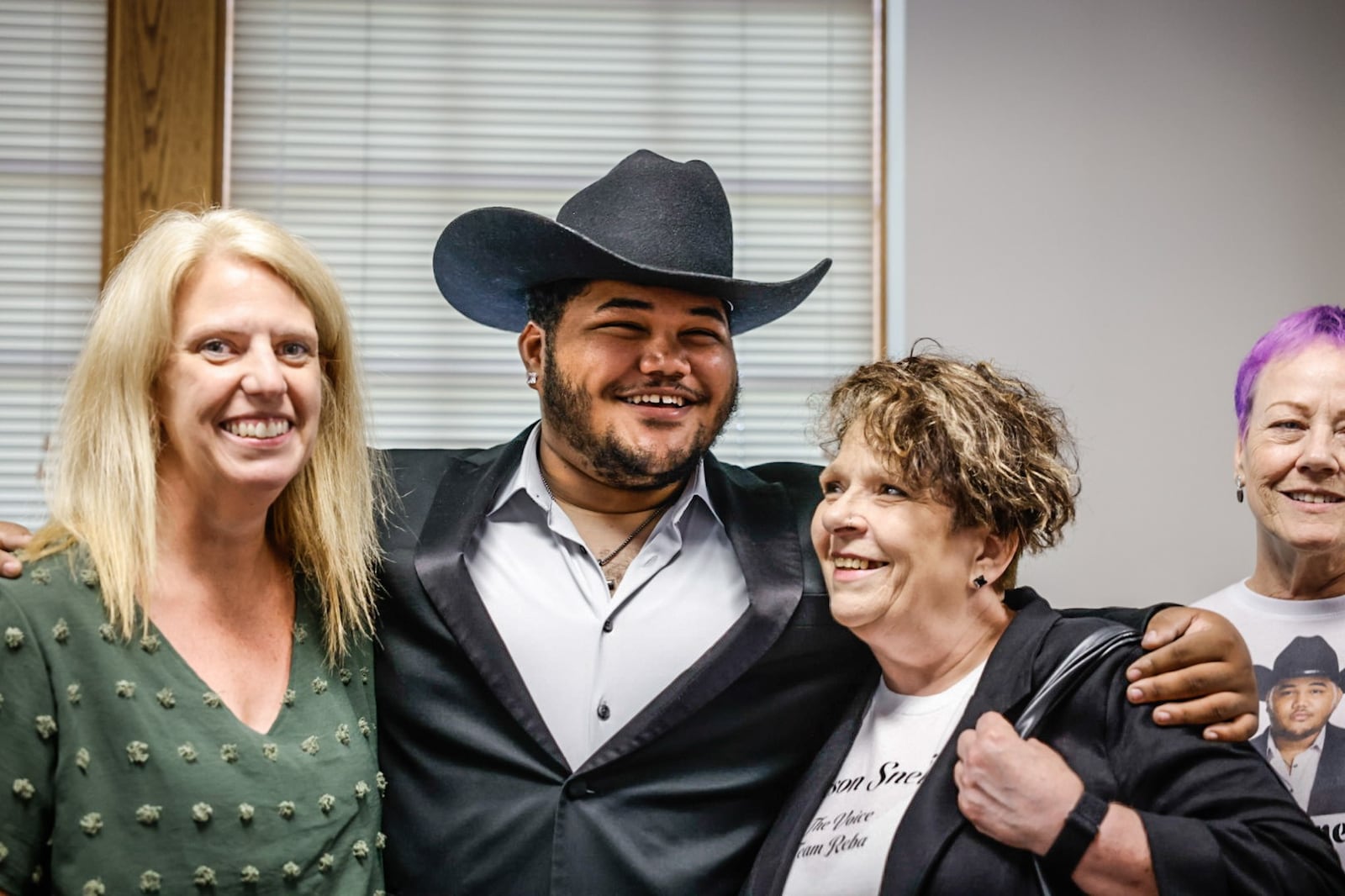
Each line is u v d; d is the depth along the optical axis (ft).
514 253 6.53
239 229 5.64
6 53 10.54
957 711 5.63
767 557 6.55
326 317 5.83
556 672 6.40
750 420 10.91
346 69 10.82
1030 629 5.64
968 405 5.70
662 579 6.67
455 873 6.10
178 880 5.12
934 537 5.64
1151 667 5.32
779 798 6.43
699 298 6.50
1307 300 10.38
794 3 10.98
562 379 6.51
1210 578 10.19
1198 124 10.41
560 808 6.10
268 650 5.76
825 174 10.94
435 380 10.77
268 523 6.06
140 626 5.38
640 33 10.96
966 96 10.36
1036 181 10.34
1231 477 10.24
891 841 5.35
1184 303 10.32
